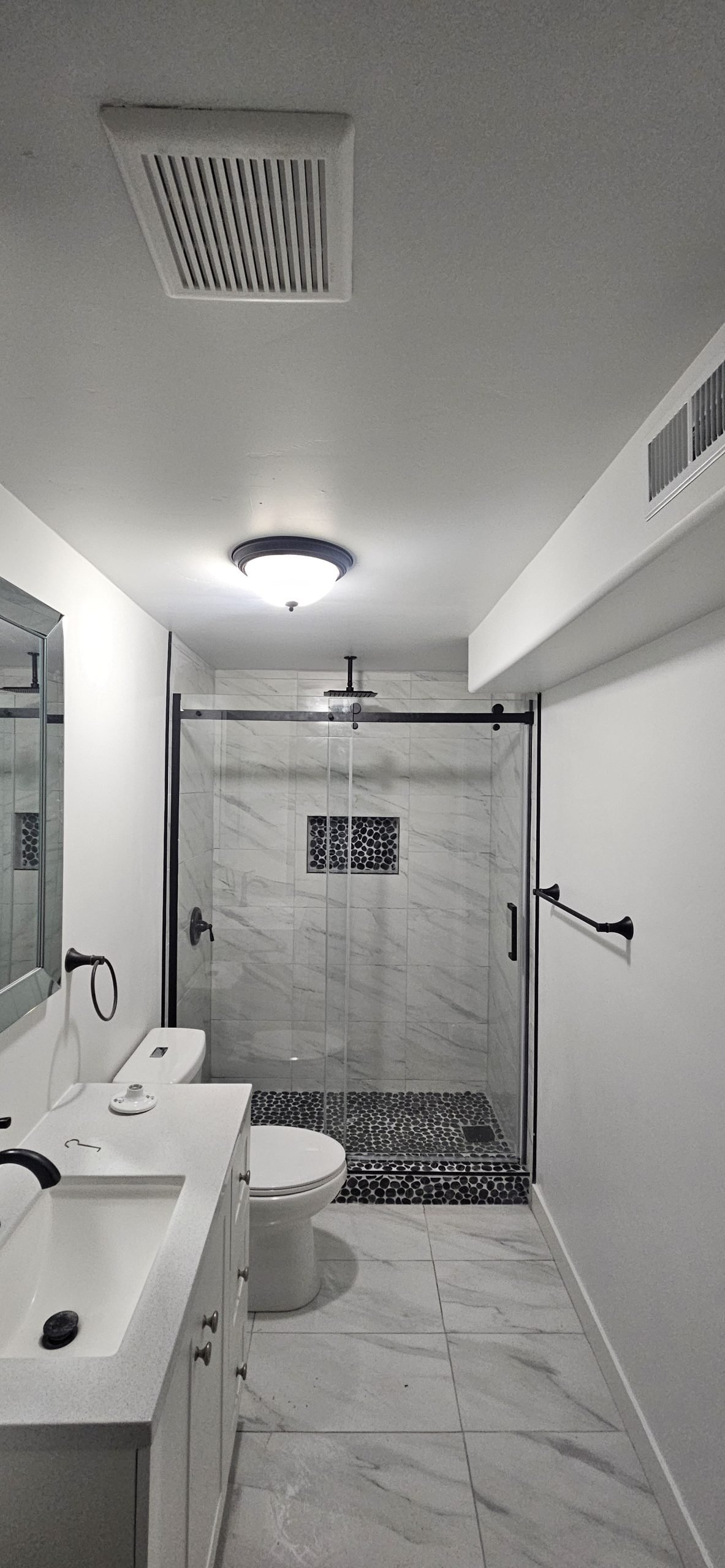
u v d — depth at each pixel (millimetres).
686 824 1641
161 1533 1003
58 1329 1238
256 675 3854
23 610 1553
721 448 975
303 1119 3336
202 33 597
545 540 1850
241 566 2002
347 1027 3412
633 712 1973
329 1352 2156
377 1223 2867
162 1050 2518
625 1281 1943
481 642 2775
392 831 3619
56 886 1764
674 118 668
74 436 1322
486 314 957
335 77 637
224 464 1440
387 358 1062
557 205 770
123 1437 923
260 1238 2354
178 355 1056
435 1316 2318
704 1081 1533
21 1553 937
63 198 763
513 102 656
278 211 761
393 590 2328
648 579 1326
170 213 763
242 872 3371
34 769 1630
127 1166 1554
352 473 1475
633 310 947
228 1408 1617
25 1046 1673
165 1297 1161
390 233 809
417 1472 1771
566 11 578
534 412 1225
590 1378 2068
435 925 3639
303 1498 1698
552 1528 1637
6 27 591
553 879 2762
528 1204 3020
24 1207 1388
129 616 2430
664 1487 1658
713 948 1507
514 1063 3148
